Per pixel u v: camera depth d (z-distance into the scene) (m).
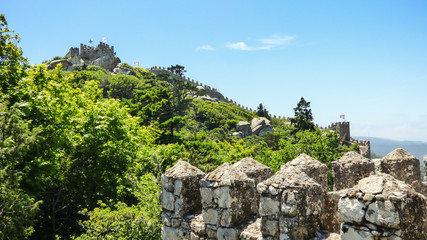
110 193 15.80
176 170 7.91
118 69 107.94
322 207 5.58
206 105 97.12
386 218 4.19
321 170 7.13
